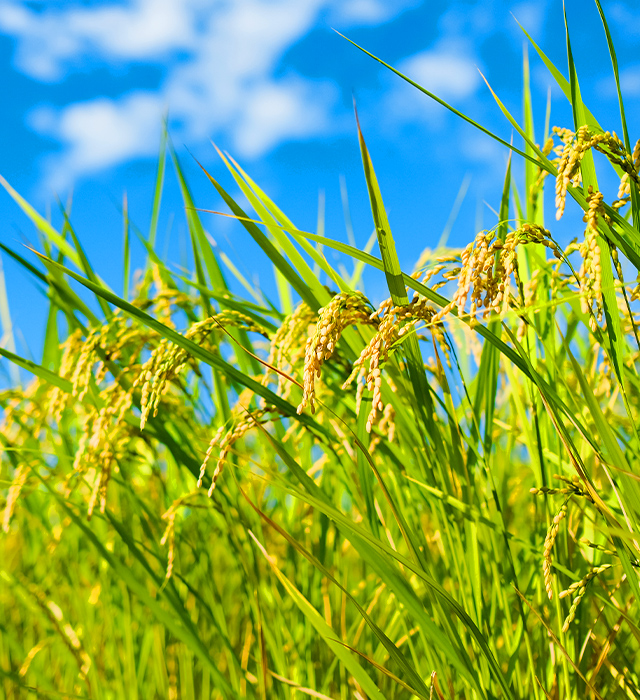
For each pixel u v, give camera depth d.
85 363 0.91
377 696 0.82
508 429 0.94
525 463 1.07
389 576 0.82
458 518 0.88
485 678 0.85
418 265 0.97
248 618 0.96
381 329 0.78
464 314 0.77
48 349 1.08
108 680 1.02
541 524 0.93
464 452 0.88
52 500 1.05
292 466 0.84
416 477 0.90
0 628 1.02
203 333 0.91
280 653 0.92
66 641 0.98
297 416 0.87
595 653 0.89
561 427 0.80
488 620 0.88
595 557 0.89
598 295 0.77
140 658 1.00
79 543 1.07
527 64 0.95
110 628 1.00
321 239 0.84
